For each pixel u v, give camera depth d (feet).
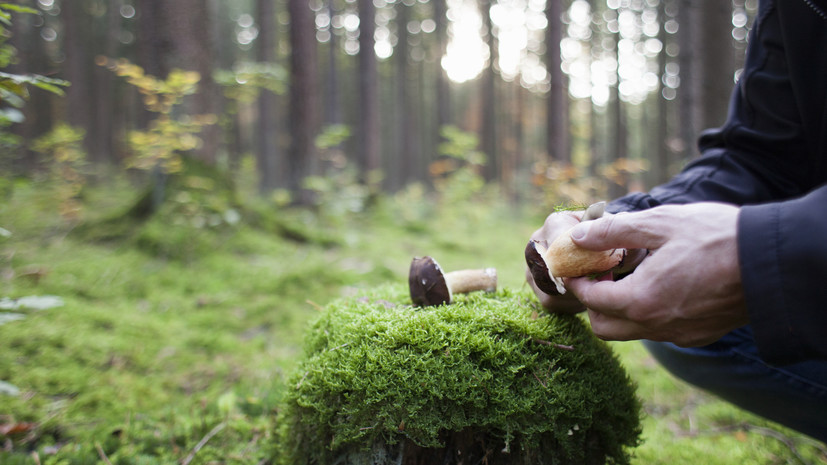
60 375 6.74
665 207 2.86
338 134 20.90
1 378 6.45
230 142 41.70
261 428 5.67
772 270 2.42
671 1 38.11
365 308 4.41
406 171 59.62
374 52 31.78
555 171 23.00
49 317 8.27
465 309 4.09
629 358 8.58
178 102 13.55
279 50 53.78
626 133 49.83
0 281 9.82
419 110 76.74
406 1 61.52
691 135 18.22
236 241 13.65
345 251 14.98
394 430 3.65
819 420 3.59
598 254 3.21
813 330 2.38
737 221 2.55
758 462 5.28
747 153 4.26
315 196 20.77
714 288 2.58
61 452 5.14
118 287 10.47
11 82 4.26
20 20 24.57
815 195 2.51
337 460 4.08
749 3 26.43
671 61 42.29
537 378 3.70
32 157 24.16
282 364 7.39
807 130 3.79
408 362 3.68
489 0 48.32
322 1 53.78
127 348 7.85
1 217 13.85
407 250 16.40
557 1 29.53
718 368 4.00
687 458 5.37
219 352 8.31
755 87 4.15
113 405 6.33
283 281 11.53
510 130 65.82
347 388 3.77
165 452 5.33
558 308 4.00
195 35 16.38
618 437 4.07
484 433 3.85
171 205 13.93
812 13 3.48
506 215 26.71
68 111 38.17
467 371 3.63
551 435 3.84
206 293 10.75
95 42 50.39
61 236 13.47
